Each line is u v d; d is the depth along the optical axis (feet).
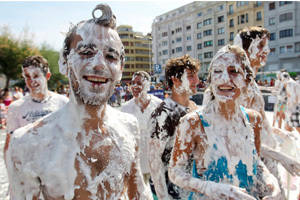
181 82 7.03
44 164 3.41
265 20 122.01
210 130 4.97
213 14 141.79
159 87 54.85
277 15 117.19
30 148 3.46
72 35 3.82
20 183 3.49
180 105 6.84
